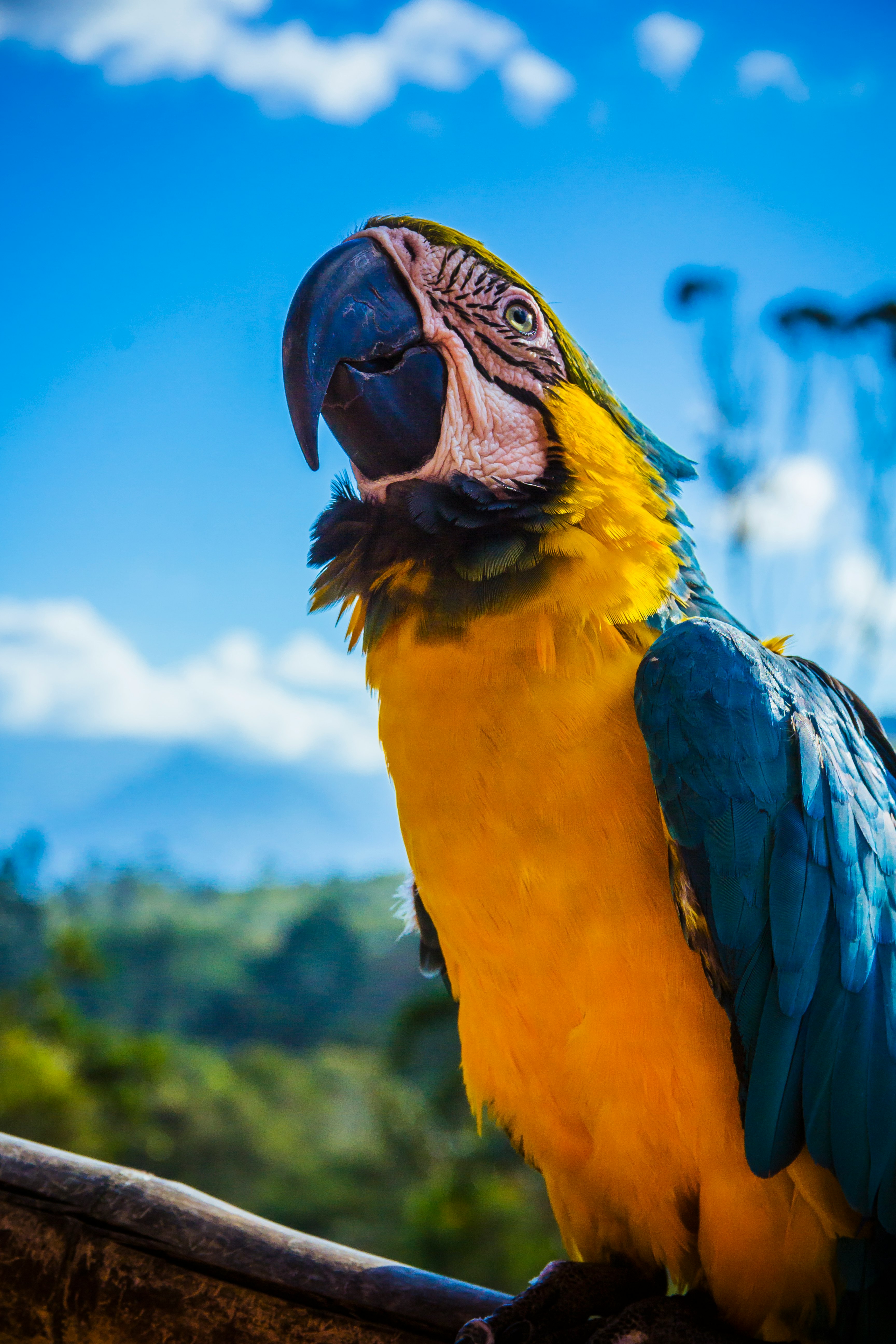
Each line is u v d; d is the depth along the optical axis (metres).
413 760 0.71
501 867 0.70
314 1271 0.70
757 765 0.69
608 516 0.72
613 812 0.69
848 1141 0.68
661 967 0.69
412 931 0.83
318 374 0.73
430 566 0.71
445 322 0.74
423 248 0.74
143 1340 0.70
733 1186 0.70
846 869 0.70
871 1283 0.69
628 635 0.71
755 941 0.69
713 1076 0.70
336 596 0.74
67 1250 0.70
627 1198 0.72
